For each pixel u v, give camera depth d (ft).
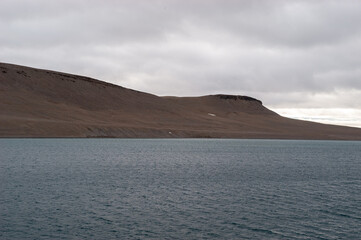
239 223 98.63
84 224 94.84
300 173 200.03
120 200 121.80
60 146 356.59
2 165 200.03
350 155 355.77
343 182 169.99
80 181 155.63
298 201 125.39
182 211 109.50
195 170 203.62
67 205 113.19
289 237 88.38
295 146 515.91
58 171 183.73
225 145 477.77
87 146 370.94
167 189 142.92
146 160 254.06
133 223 96.58
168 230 91.61
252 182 163.63
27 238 84.38
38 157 246.06
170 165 227.61
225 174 188.85
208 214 106.52
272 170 211.41
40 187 139.64
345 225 98.32
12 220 96.89
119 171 191.11
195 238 86.58
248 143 563.89
